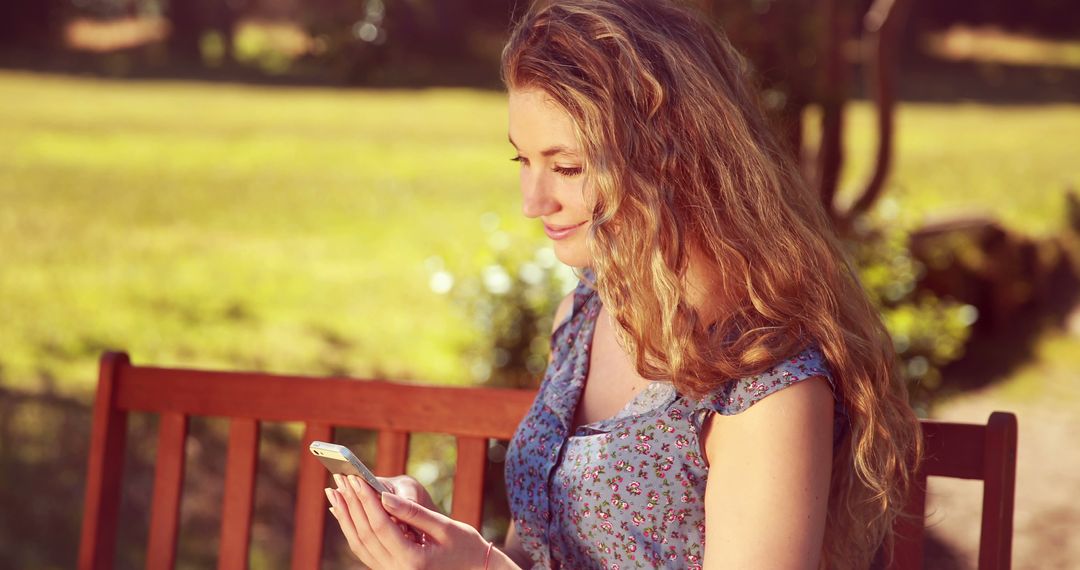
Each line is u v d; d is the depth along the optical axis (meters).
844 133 5.56
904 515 1.89
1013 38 39.81
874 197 6.49
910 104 28.36
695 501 1.63
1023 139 22.44
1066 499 5.85
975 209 9.73
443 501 4.44
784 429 1.54
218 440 6.21
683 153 1.58
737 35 4.94
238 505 2.30
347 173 16.95
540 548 1.78
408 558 1.56
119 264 10.67
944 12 39.25
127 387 2.36
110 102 25.03
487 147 20.50
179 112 23.95
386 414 2.24
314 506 2.27
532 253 4.87
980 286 8.82
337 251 11.72
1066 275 10.85
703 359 1.56
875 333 1.72
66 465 5.79
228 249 11.62
